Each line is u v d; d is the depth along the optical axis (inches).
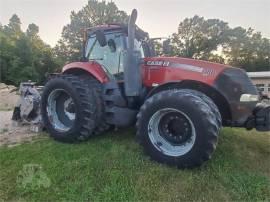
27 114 183.0
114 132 162.2
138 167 111.3
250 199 91.7
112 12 1320.1
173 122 116.0
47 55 1422.2
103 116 142.2
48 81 157.8
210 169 110.2
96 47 159.6
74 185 99.3
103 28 154.1
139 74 135.9
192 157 106.3
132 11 130.4
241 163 119.3
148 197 92.3
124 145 137.7
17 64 1250.6
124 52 138.4
